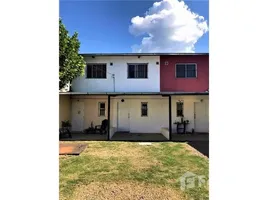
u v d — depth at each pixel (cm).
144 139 1028
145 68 1289
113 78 1281
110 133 1068
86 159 627
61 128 1114
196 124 1299
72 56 1064
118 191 396
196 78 1289
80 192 392
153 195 380
